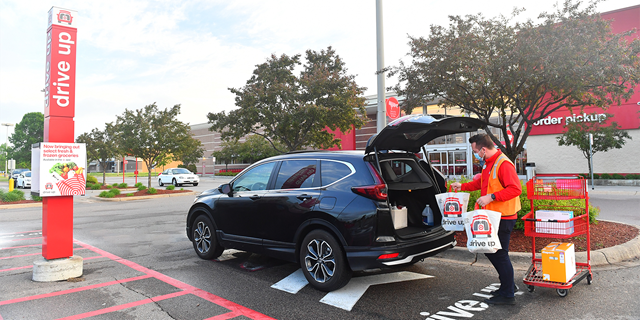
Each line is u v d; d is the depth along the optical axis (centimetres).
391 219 420
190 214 650
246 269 560
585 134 2023
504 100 859
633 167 2242
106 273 545
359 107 1755
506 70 698
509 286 393
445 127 443
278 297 435
